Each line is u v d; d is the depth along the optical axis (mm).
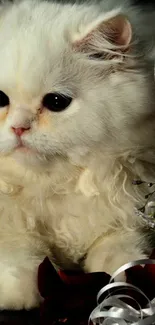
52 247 262
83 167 250
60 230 259
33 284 229
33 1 273
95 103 238
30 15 255
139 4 318
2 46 240
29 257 241
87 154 243
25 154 238
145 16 287
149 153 257
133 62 248
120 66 247
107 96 240
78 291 229
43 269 228
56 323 221
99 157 247
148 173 262
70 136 236
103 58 249
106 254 249
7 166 251
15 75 232
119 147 247
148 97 246
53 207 257
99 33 242
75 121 235
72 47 242
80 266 261
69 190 255
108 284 221
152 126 251
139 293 226
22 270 233
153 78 253
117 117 240
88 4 283
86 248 262
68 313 223
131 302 222
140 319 213
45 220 260
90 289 230
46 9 261
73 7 265
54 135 234
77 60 242
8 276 230
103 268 245
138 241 256
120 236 258
